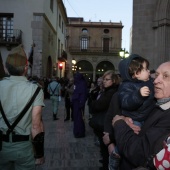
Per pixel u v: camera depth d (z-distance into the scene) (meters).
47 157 6.08
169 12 12.79
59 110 15.89
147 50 13.24
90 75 58.03
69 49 57.53
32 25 23.44
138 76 2.61
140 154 1.88
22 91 2.94
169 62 2.10
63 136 8.42
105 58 57.25
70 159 5.93
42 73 23.69
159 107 2.04
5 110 2.89
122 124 2.19
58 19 34.38
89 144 7.33
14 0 23.50
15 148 2.87
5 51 23.17
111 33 58.28
